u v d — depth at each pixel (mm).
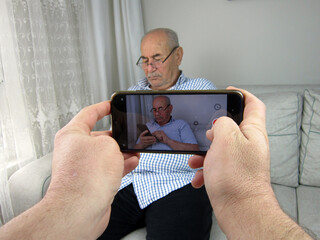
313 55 1522
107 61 1809
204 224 909
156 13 1838
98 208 376
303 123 1280
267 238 276
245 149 371
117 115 609
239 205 331
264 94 1366
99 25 1628
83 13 1491
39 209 326
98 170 396
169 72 1370
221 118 435
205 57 1787
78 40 1518
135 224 1041
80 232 341
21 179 1032
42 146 1312
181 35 1807
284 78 1630
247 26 1615
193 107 603
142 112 618
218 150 384
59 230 316
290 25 1519
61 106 1426
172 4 1767
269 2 1522
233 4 1606
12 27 1093
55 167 393
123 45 1887
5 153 1137
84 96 1577
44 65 1241
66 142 417
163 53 1324
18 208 1042
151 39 1326
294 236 264
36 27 1187
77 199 355
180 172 1141
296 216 1033
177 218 916
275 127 1273
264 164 366
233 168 362
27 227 302
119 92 605
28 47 1190
